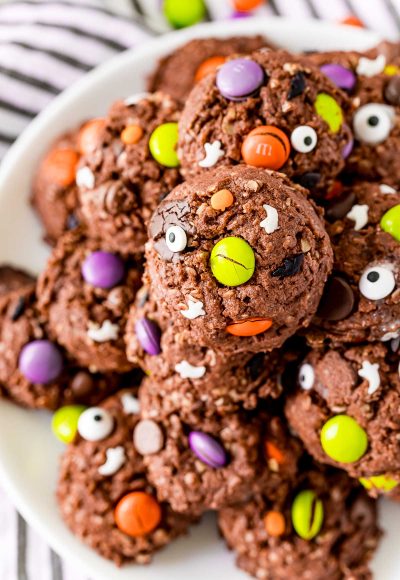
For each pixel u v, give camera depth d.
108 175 0.34
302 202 0.30
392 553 0.36
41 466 0.37
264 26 0.39
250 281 0.29
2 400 0.37
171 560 0.36
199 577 0.36
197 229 0.29
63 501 0.36
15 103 0.42
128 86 0.39
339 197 0.32
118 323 0.35
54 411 0.37
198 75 0.38
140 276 0.35
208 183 0.29
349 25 0.41
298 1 0.43
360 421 0.32
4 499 0.41
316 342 0.32
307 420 0.33
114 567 0.36
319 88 0.32
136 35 0.42
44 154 0.39
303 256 0.29
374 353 0.32
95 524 0.35
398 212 0.31
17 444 0.37
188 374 0.32
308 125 0.31
